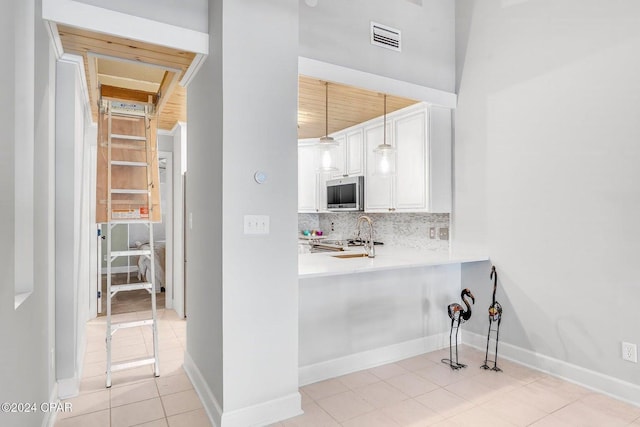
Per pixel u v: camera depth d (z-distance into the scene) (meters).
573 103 2.67
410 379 2.77
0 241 1.24
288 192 2.31
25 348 1.58
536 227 2.90
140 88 3.95
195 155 2.68
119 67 3.40
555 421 2.20
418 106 3.50
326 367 2.80
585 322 2.62
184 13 2.23
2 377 1.25
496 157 3.18
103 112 2.99
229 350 2.09
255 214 2.18
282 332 2.27
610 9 2.48
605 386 2.51
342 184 4.53
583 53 2.61
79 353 2.88
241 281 2.13
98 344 3.54
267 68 2.23
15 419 1.42
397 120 3.75
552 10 2.79
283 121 2.29
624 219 2.41
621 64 2.42
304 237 5.68
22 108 1.70
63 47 2.30
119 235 7.92
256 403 2.17
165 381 2.76
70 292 2.53
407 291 3.25
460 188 3.49
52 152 2.25
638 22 2.35
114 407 2.38
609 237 2.48
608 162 2.48
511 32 3.06
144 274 5.89
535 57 2.90
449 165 3.54
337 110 3.72
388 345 3.13
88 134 3.91
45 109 1.99
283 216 2.29
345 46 2.82
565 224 2.72
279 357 2.26
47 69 2.04
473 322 3.44
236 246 2.12
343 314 2.90
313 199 5.13
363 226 4.97
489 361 3.10
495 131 3.18
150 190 3.03
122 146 2.98
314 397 2.51
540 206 2.87
